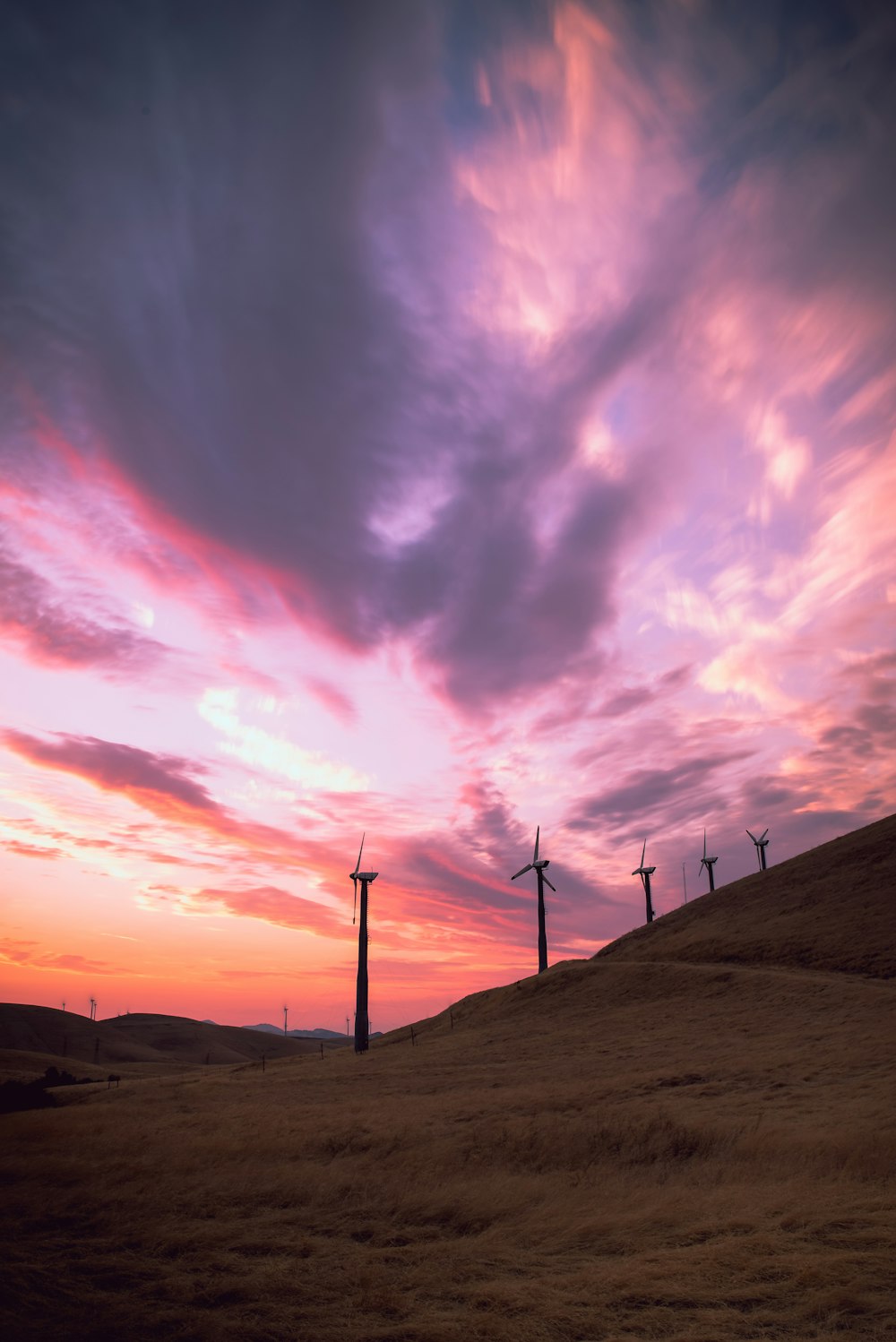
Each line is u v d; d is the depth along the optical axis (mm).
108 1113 37438
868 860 86125
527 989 79312
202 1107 39094
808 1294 10641
